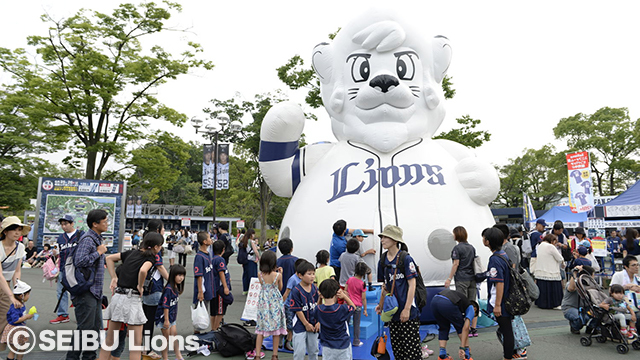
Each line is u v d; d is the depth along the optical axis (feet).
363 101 25.20
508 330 16.43
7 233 17.07
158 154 69.87
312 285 16.43
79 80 62.34
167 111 68.18
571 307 22.94
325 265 18.45
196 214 164.55
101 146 64.69
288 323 20.04
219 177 44.83
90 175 67.31
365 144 25.86
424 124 26.30
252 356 19.07
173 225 163.53
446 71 27.48
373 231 22.36
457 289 20.72
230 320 26.99
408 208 23.00
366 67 25.49
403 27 25.68
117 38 65.82
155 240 16.31
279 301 17.92
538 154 146.00
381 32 25.02
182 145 71.61
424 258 22.25
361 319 20.40
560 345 20.67
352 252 20.70
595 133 123.13
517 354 18.10
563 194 142.10
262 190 96.68
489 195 24.52
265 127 26.35
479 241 23.43
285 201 114.83
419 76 26.05
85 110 62.80
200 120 44.93
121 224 55.16
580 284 21.97
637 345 19.75
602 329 20.79
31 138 93.50
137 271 15.80
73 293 15.61
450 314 16.92
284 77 63.36
